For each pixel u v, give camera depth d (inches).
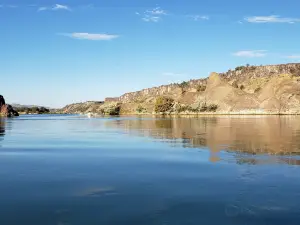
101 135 1962.4
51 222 461.7
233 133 1918.1
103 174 765.9
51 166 879.7
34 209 514.9
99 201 551.5
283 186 635.5
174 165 869.2
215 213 490.6
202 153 1085.1
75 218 475.8
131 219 470.0
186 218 471.8
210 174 746.2
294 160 927.0
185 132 2084.2
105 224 453.1
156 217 476.4
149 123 3708.2
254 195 576.4
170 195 580.7
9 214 493.7
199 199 556.1
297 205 523.8
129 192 604.7
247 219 466.6
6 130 2566.4
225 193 589.3
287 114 7490.2
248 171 775.7
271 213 490.6
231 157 989.8
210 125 2930.6
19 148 1296.8
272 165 850.8
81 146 1355.8
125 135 1932.8
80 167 860.6
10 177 742.5
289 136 1674.5
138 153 1117.1
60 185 663.8
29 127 3068.4
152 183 670.5
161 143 1424.7
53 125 3521.2
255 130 2166.6
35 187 649.0
